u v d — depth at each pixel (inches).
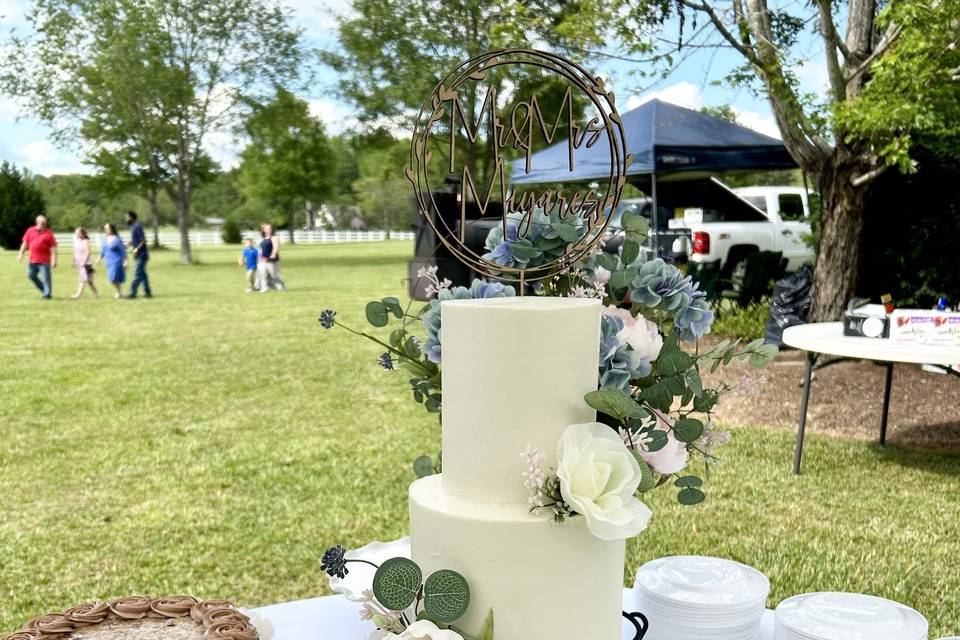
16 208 1841.8
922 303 318.3
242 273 966.4
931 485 188.2
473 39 978.1
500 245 57.2
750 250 522.9
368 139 1154.7
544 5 288.8
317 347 398.3
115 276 652.1
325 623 60.9
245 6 1203.9
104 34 1210.0
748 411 250.7
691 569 57.6
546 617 45.4
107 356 375.6
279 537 164.2
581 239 57.1
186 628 51.7
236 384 312.3
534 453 45.1
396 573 44.9
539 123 53.8
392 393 295.9
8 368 346.6
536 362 45.1
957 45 238.4
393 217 2837.1
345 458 216.4
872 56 262.7
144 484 197.6
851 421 240.8
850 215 312.5
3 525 171.9
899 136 274.5
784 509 174.1
